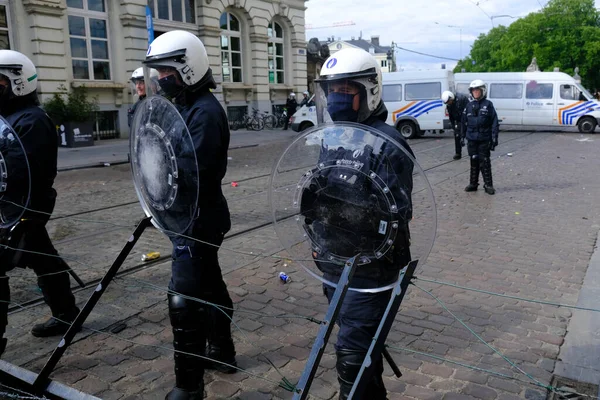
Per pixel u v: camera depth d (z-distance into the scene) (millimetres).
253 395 2854
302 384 1755
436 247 5559
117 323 3723
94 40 18250
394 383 2961
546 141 17891
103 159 13344
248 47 24906
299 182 2117
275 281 4551
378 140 1945
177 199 2416
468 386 2924
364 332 2080
